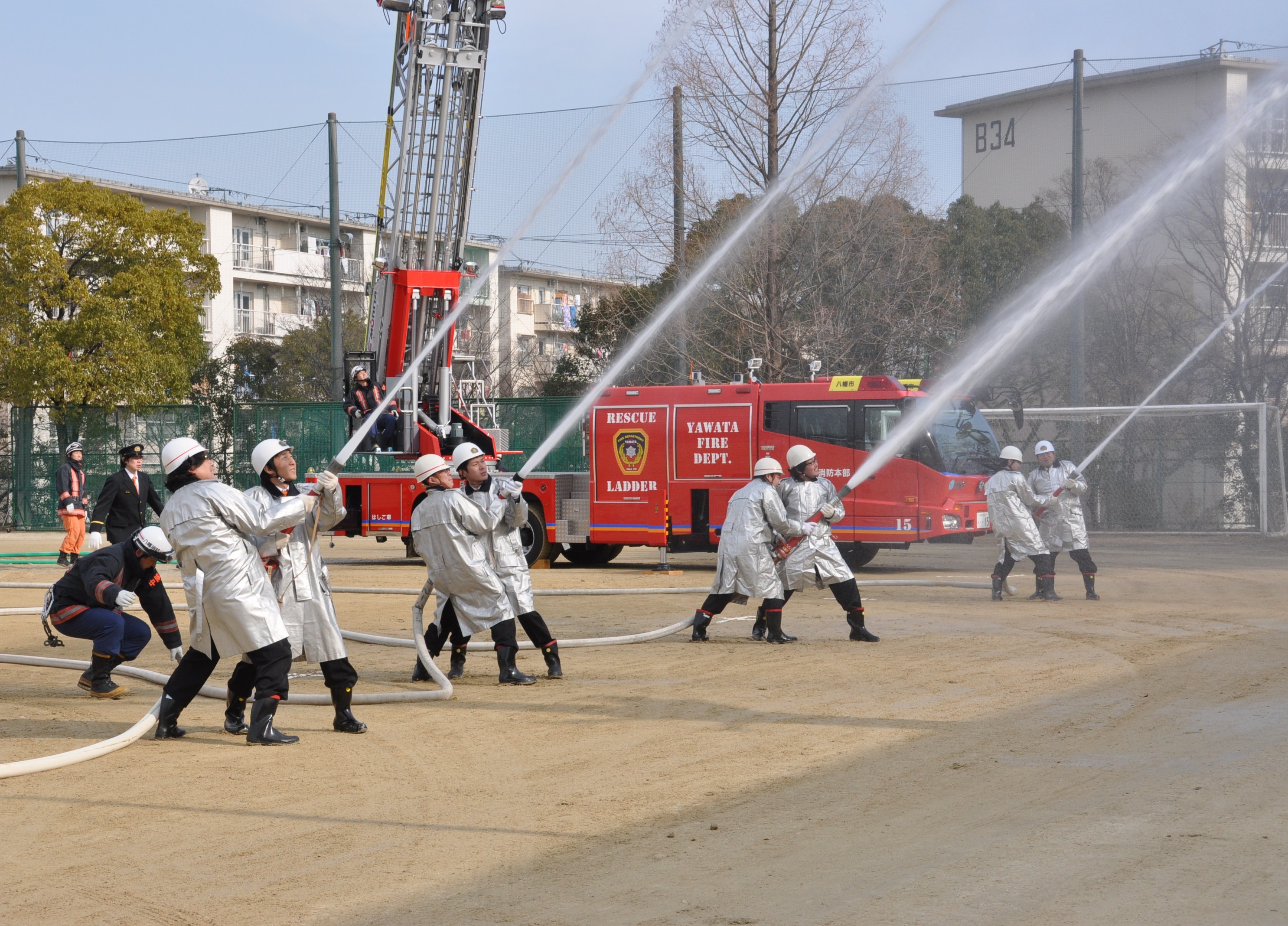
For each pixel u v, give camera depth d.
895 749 7.72
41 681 11.30
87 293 33.94
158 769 7.58
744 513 12.85
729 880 5.24
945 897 4.94
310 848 5.87
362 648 13.45
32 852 5.88
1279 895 4.87
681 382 26.41
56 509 35.12
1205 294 30.66
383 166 22.47
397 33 21.91
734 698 9.69
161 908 5.04
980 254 32.25
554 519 22.98
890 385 20.67
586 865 5.50
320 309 55.88
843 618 15.01
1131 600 16.34
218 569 8.08
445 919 4.84
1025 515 16.31
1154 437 29.92
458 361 23.31
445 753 7.94
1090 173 31.94
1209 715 8.55
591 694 10.08
